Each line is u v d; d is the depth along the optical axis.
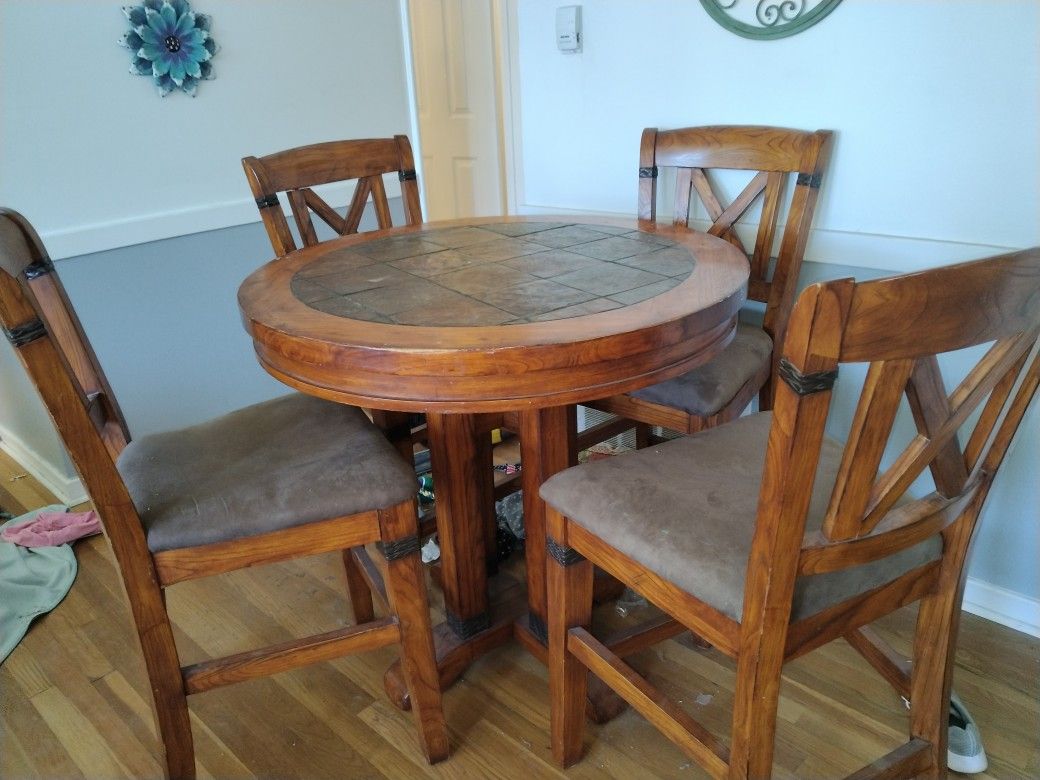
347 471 1.17
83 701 1.51
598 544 1.09
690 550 0.96
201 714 1.47
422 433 1.90
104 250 2.07
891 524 0.91
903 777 1.15
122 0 1.98
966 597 1.67
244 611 1.77
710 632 0.95
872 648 1.30
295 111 2.44
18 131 1.88
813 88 1.61
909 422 1.64
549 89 2.10
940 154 1.47
